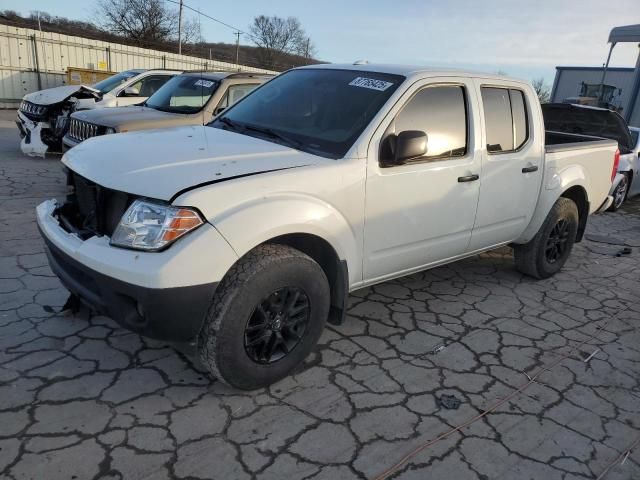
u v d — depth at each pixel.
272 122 3.66
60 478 2.25
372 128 3.23
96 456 2.39
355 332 3.78
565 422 2.93
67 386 2.87
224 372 2.74
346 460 2.50
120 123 6.41
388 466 2.48
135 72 10.87
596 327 4.18
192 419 2.70
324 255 3.19
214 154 2.96
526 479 2.49
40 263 4.46
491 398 3.10
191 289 2.48
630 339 4.02
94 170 2.83
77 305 3.49
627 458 2.69
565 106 7.75
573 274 5.46
